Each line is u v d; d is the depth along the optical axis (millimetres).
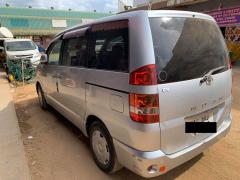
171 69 2471
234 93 6973
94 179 3162
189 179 3066
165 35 2518
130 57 2496
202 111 2787
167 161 2504
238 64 13234
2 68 15375
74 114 3910
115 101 2678
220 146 3838
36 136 4590
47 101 5672
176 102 2496
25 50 12664
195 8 14836
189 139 2717
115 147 2805
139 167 2500
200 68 2748
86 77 3256
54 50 4707
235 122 4742
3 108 6453
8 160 3721
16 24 39000
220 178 3068
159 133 2426
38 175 3305
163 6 15477
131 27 2541
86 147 4074
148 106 2354
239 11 12070
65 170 3402
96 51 3129
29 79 10477
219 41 3164
